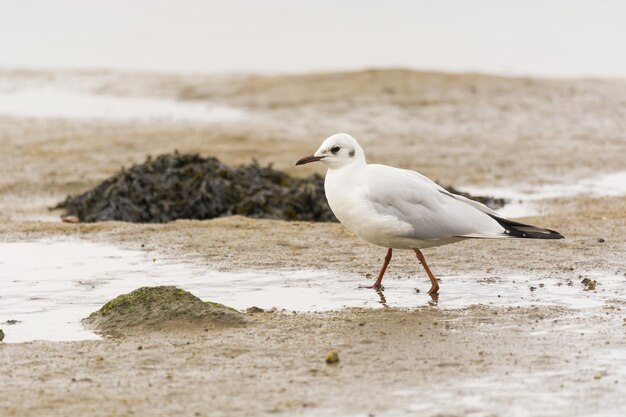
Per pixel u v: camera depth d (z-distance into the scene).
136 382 9.05
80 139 25.62
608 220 16.12
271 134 26.30
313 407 8.44
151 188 18.08
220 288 12.38
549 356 9.63
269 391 8.80
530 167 22.66
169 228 15.78
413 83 32.50
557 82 33.84
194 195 17.97
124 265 13.59
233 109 30.58
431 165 22.78
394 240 11.92
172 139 25.45
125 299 11.06
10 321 11.05
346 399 8.60
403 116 28.95
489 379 9.04
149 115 29.67
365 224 11.84
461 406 8.43
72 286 12.56
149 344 10.14
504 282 12.53
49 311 11.47
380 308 11.46
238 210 17.75
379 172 11.99
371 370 9.31
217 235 15.23
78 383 9.03
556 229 15.43
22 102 32.03
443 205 11.84
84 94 33.69
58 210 18.66
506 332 10.44
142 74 37.44
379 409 8.38
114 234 15.46
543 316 11.02
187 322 10.73
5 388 8.91
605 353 9.70
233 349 9.95
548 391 8.73
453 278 12.77
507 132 26.95
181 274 13.08
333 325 10.76
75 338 10.43
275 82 33.59
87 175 21.59
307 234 15.27
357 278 12.85
